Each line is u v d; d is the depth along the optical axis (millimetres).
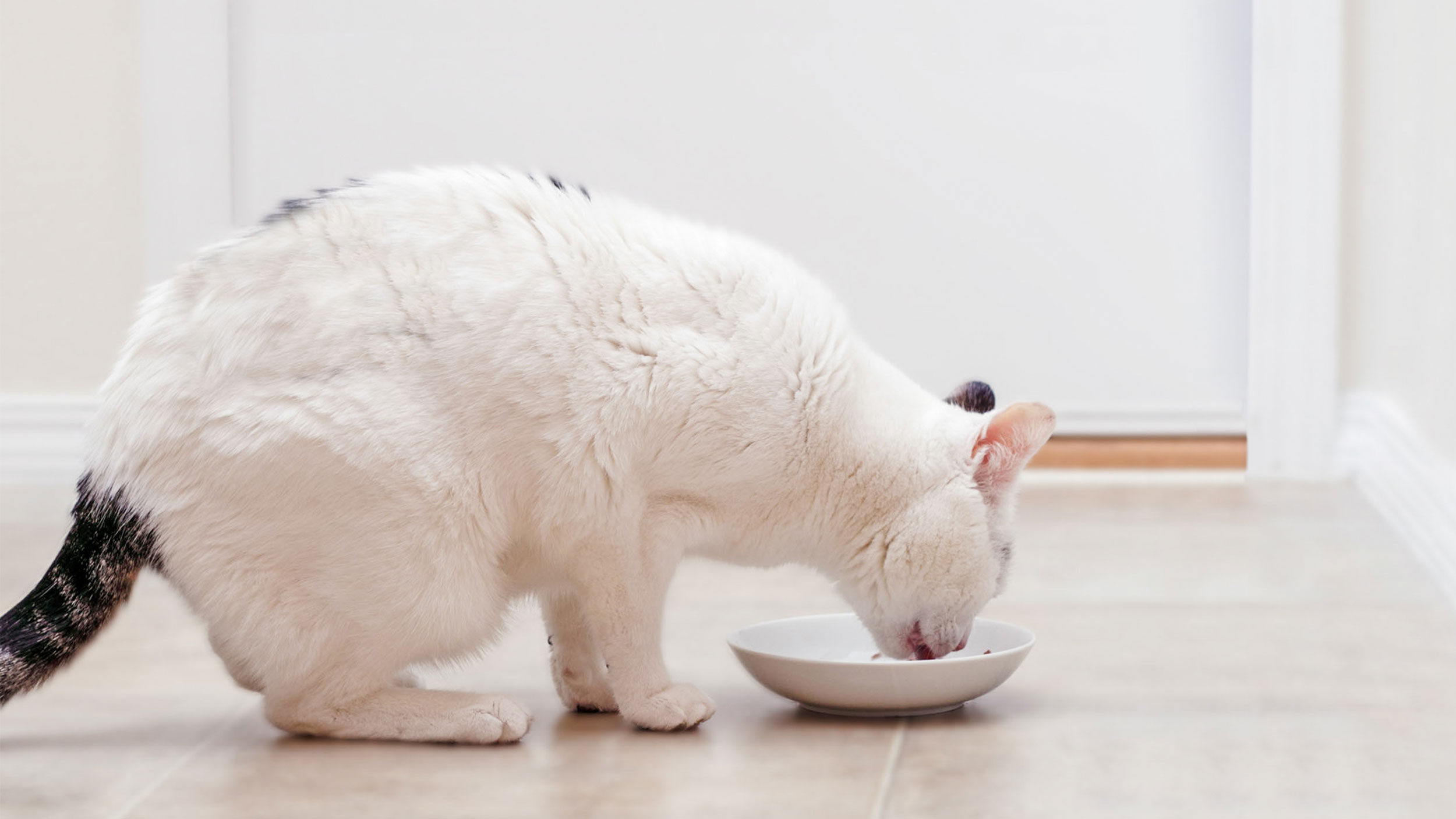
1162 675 2297
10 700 1859
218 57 4508
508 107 4617
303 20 4586
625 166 4633
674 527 2000
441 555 1879
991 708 2105
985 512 2072
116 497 1880
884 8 4535
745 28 4562
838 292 4652
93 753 1906
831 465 2029
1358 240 4371
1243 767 1797
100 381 4574
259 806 1665
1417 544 3318
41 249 4543
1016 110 4547
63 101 4508
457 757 1864
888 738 1949
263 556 1855
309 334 1881
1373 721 2008
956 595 2078
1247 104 4473
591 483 1931
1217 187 4512
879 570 2088
